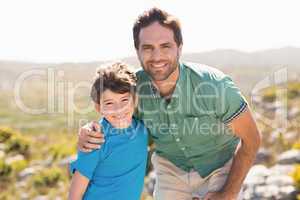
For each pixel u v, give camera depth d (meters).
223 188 4.62
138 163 4.43
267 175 8.93
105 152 4.24
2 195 12.82
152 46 4.27
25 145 19.06
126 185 4.32
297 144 12.92
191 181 4.86
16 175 14.73
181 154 4.79
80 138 4.19
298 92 25.45
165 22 4.29
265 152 12.46
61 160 16.36
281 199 8.29
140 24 4.33
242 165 4.57
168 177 4.93
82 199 4.27
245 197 8.40
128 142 4.33
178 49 4.37
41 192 12.80
